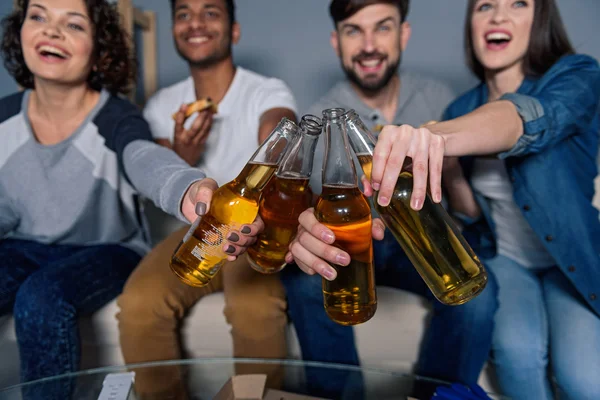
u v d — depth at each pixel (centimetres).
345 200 69
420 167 68
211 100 176
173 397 88
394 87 183
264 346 130
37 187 148
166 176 104
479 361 119
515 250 138
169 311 132
